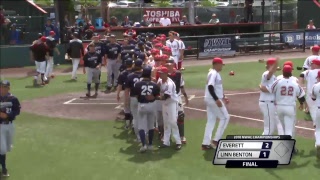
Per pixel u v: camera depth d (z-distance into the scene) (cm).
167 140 1172
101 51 1881
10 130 995
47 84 2142
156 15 3325
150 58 1366
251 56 3034
